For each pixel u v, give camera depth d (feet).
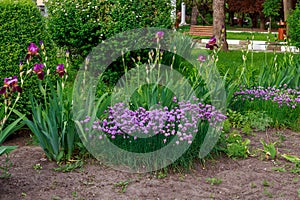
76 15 26.94
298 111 21.34
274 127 20.43
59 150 15.15
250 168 15.37
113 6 27.22
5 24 18.63
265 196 13.21
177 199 12.80
